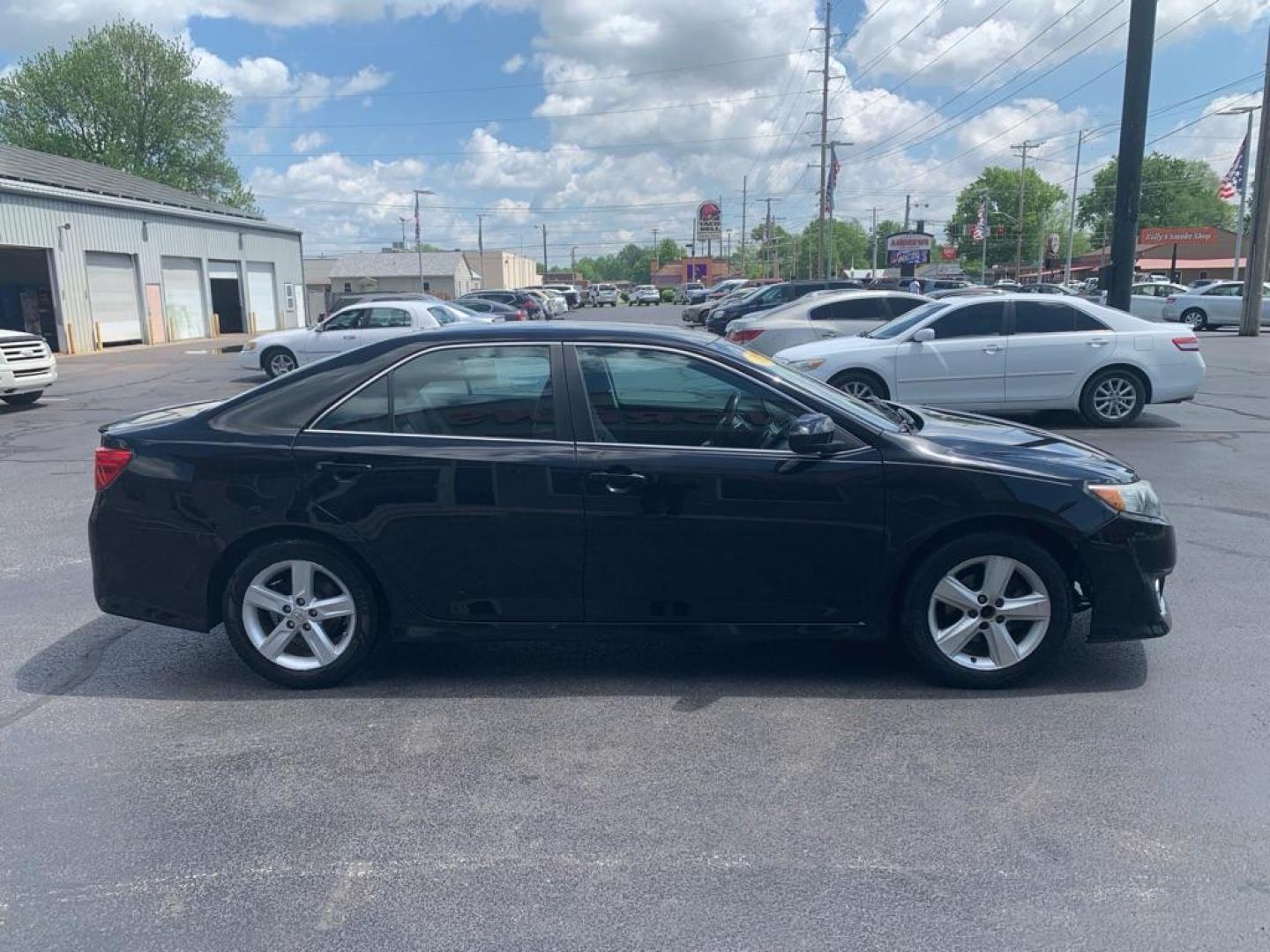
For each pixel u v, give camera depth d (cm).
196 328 3531
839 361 1145
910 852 315
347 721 417
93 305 2909
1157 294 3691
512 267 10550
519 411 436
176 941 278
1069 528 423
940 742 390
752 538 428
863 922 282
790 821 335
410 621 443
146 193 3431
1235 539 674
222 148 6122
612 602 438
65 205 2766
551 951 272
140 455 443
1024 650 434
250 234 3938
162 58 5691
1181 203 10706
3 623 544
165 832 333
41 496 877
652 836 327
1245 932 275
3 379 1448
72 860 318
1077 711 416
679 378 436
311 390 444
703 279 10750
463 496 428
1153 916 282
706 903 292
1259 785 354
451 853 319
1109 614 433
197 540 439
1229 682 443
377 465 430
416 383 441
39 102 5591
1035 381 1142
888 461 425
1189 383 1146
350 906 293
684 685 451
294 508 432
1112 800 345
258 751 391
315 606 443
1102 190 11106
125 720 420
